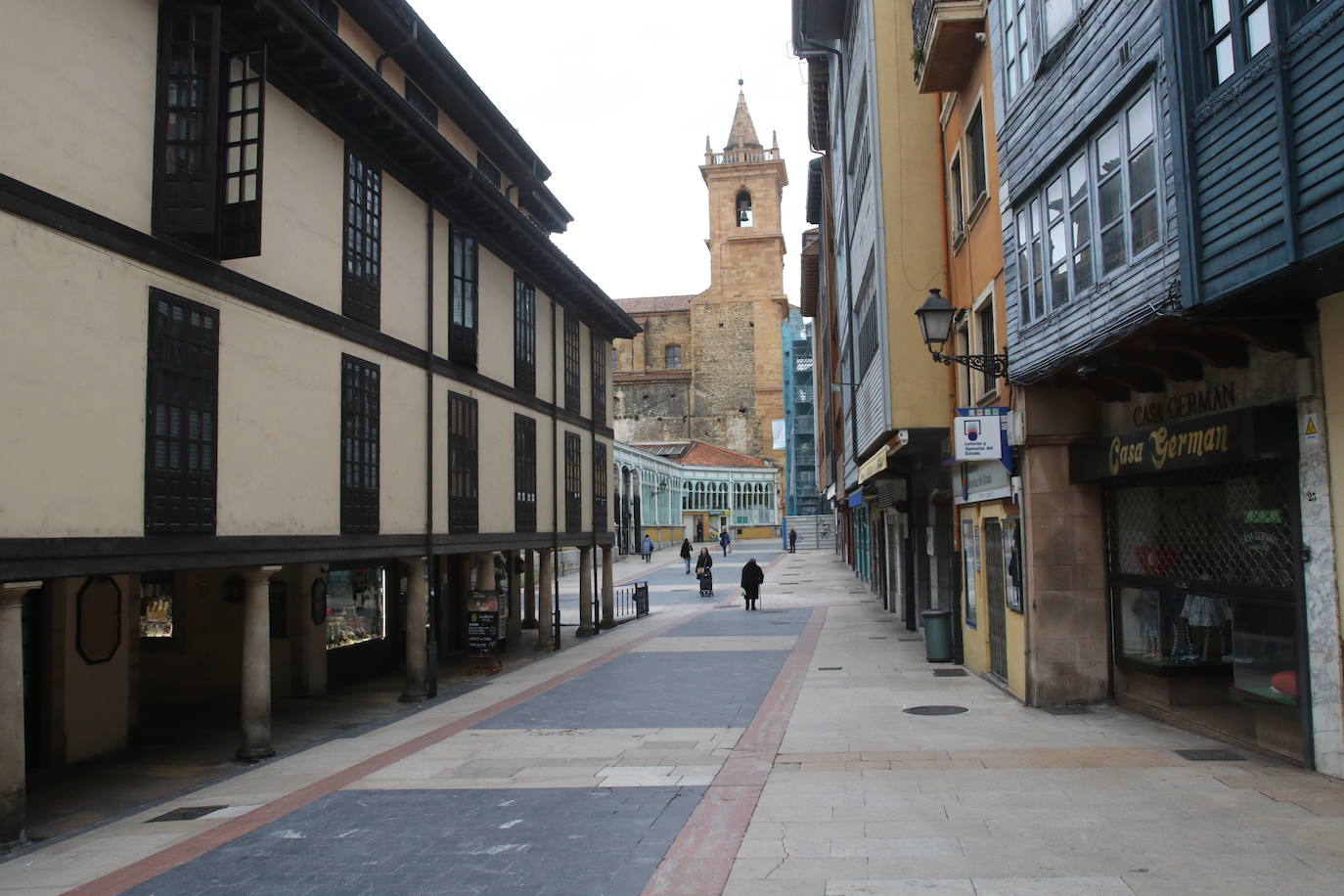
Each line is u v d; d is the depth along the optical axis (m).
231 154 10.77
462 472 17.22
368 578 18.92
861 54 18.00
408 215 15.55
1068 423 11.73
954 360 12.16
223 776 10.77
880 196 16.16
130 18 9.48
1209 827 6.93
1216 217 6.95
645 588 29.05
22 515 8.12
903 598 23.91
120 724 12.50
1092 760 9.15
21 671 8.24
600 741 11.31
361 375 13.77
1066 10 9.75
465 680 17.86
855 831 7.28
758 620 26.05
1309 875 5.89
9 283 8.06
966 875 6.20
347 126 13.60
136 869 7.32
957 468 16.27
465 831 7.86
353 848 7.56
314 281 12.64
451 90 19.41
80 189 8.82
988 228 13.12
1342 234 5.70
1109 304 8.93
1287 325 7.79
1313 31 5.88
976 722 11.35
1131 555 11.42
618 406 91.50
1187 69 7.23
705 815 7.98
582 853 7.14
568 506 23.11
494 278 19.09
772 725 11.84
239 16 10.66
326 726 13.88
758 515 83.81
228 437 10.73
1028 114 10.95
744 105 92.62
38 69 8.41
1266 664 8.90
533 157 23.97
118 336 9.20
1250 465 8.91
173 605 16.86
